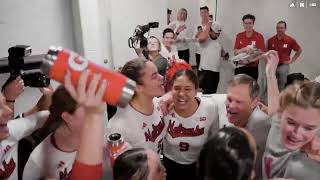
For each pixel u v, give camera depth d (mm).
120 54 3990
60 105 1149
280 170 1100
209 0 5562
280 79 4590
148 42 3164
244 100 1394
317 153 989
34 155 1252
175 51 4121
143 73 1436
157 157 1063
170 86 1757
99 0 3514
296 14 4828
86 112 693
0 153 1251
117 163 1022
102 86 667
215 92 5000
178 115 1677
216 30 4891
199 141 1704
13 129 1330
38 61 2295
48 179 1197
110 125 1502
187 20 6047
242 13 5160
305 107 948
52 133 1273
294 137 1007
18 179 1431
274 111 1339
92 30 3443
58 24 3309
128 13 3928
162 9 4207
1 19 2902
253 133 1390
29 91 2879
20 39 3053
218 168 662
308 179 993
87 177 704
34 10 3088
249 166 677
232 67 5105
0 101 1170
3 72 2381
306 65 4996
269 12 4977
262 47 4613
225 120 1606
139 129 1521
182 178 1823
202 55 5004
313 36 4824
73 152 1248
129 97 685
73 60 665
